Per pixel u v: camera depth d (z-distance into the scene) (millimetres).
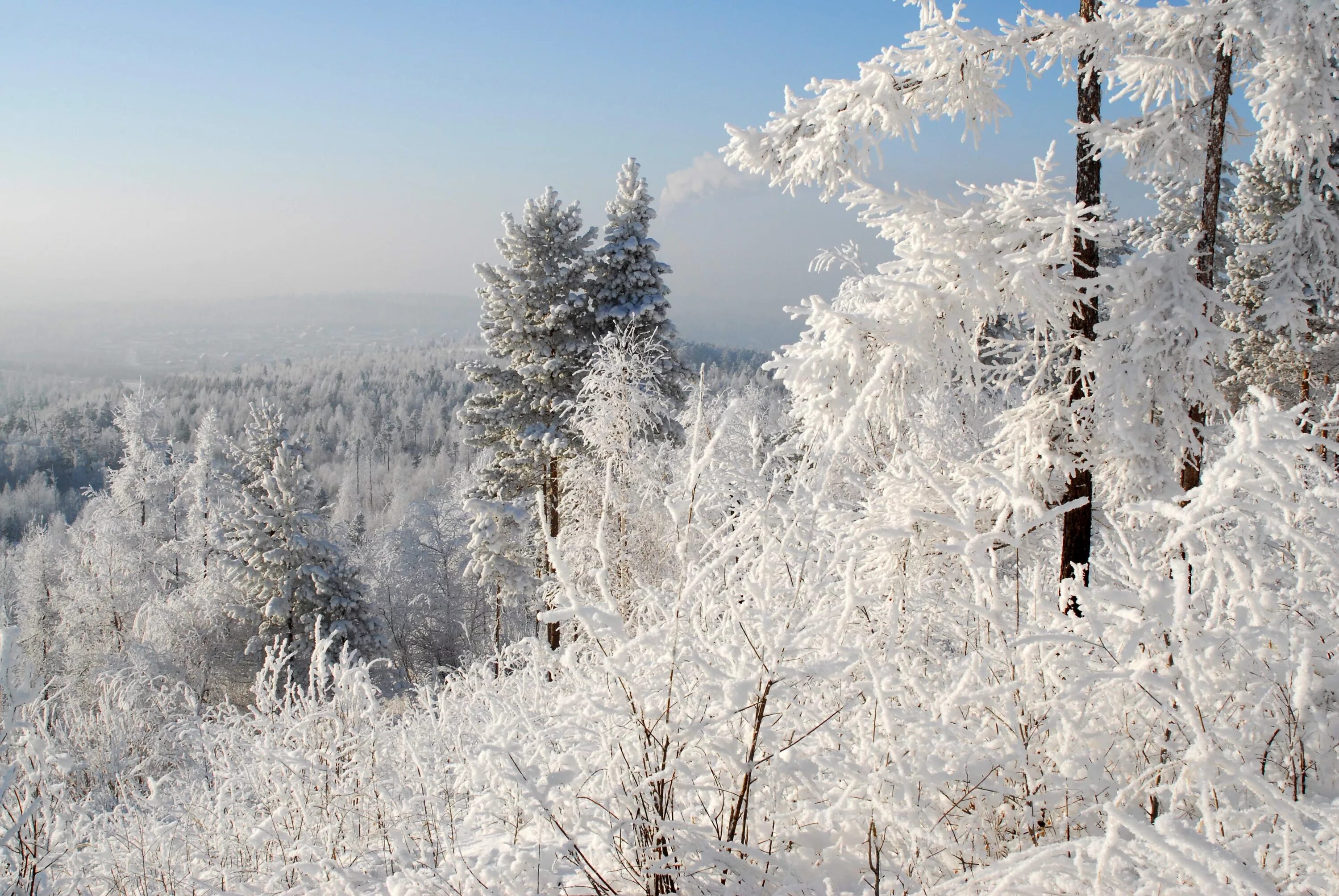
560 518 18297
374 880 3777
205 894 4133
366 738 4785
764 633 3045
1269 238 17047
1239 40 6590
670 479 16047
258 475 36938
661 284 22234
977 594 3584
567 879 3211
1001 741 3158
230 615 29562
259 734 5406
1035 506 3307
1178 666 2625
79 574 32125
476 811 3721
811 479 3564
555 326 21844
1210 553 2854
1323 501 2902
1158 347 6184
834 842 3254
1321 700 2869
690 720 3121
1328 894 2062
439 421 130500
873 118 6824
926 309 6031
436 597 37656
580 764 3309
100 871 4301
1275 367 15844
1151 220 13078
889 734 2920
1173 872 2100
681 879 2951
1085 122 6867
